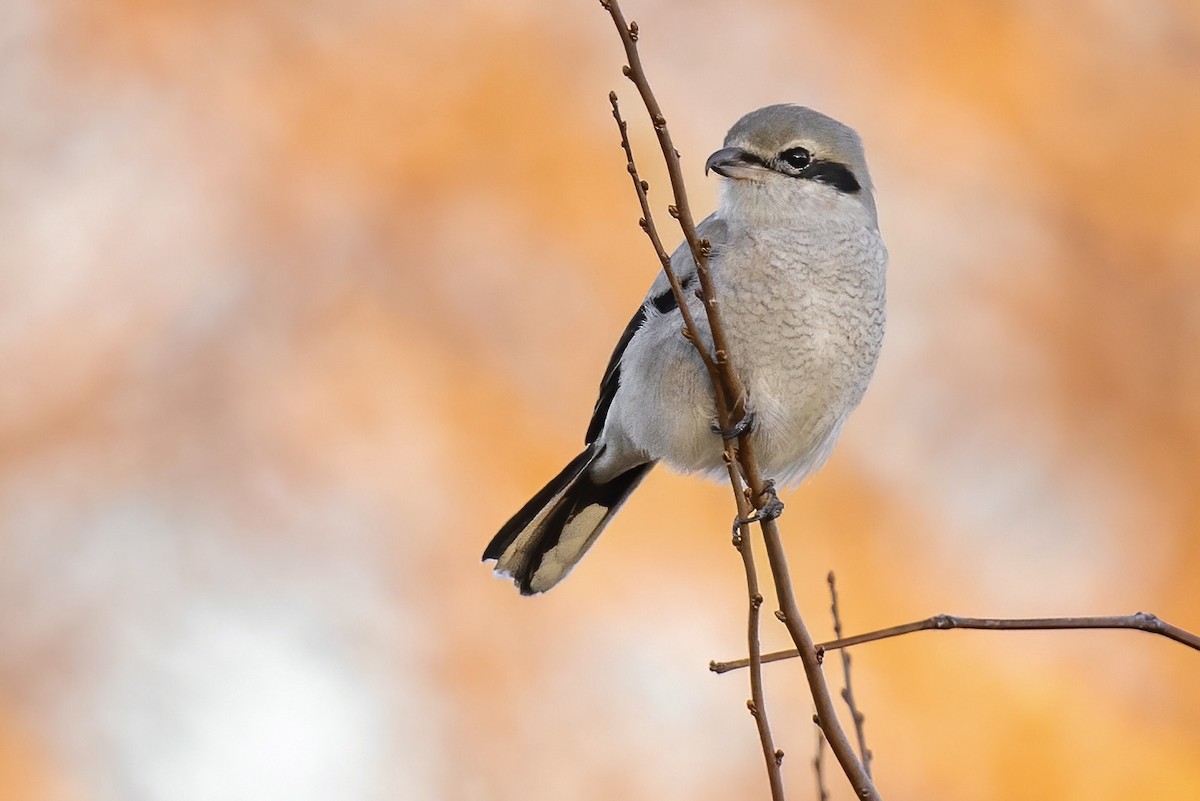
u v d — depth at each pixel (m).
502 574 9.37
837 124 9.21
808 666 5.89
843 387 8.84
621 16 6.46
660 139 6.59
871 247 8.95
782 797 5.66
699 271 6.74
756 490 7.12
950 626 5.66
